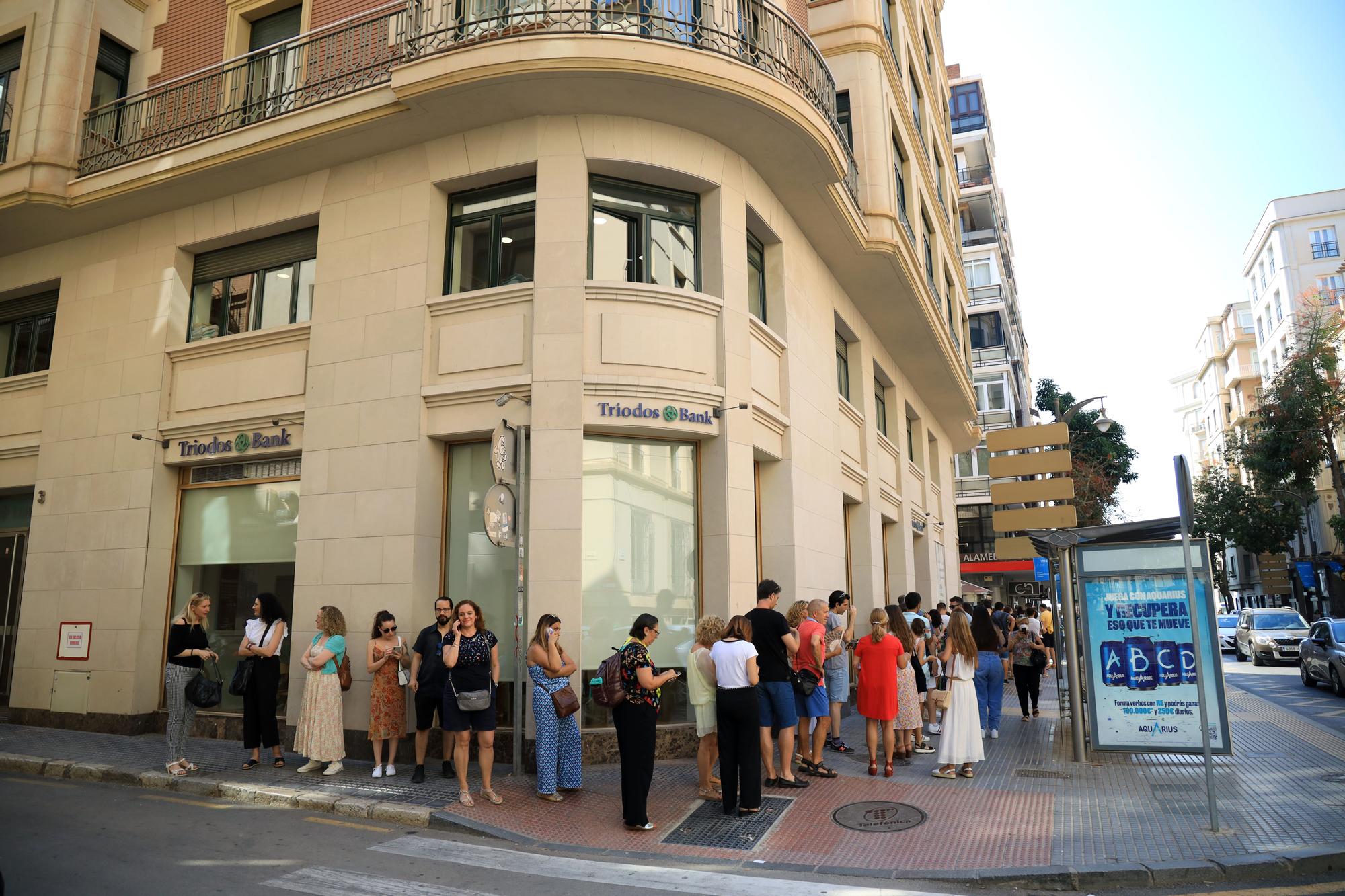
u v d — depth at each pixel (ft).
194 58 44.55
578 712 29.48
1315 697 57.57
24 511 45.27
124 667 38.78
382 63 36.01
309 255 39.88
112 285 43.55
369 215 37.29
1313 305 138.62
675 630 34.55
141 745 35.12
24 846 20.81
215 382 39.96
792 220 45.21
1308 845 20.59
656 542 34.60
